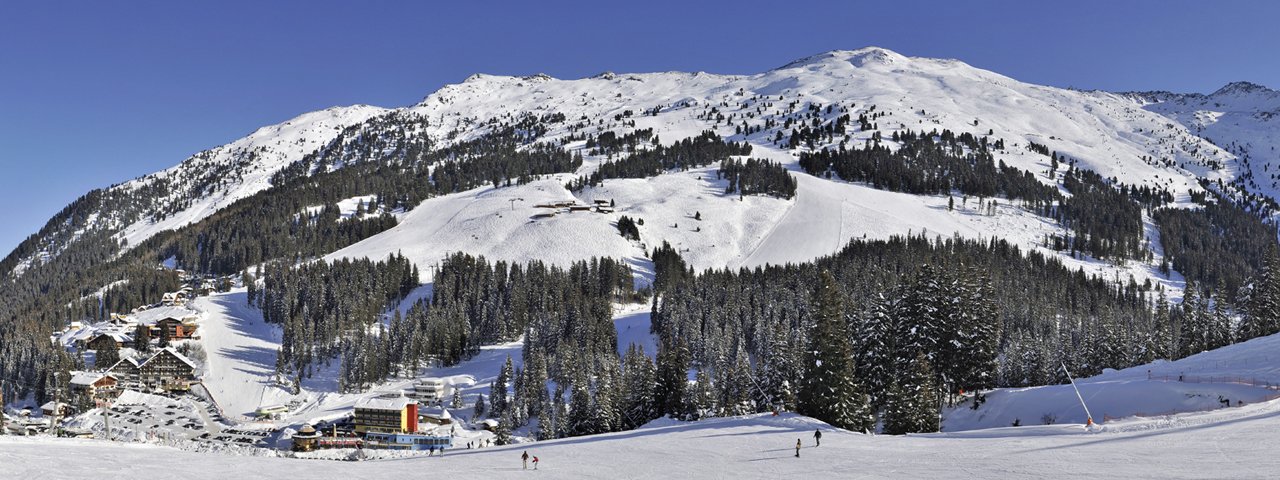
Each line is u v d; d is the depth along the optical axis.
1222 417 52.84
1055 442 50.84
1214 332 113.81
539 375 137.62
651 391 98.94
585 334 169.50
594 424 98.56
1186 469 38.72
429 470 55.66
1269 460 38.75
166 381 172.75
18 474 48.50
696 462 53.88
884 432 73.94
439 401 156.12
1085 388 74.94
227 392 169.00
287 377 176.25
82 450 60.00
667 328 169.25
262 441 134.00
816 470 48.12
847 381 74.94
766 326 153.62
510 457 61.44
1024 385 113.12
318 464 58.97
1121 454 44.00
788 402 85.62
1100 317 128.50
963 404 85.31
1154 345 116.19
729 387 108.94
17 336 194.50
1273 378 67.94
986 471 43.47
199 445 102.00
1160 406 65.44
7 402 166.38
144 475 50.62
